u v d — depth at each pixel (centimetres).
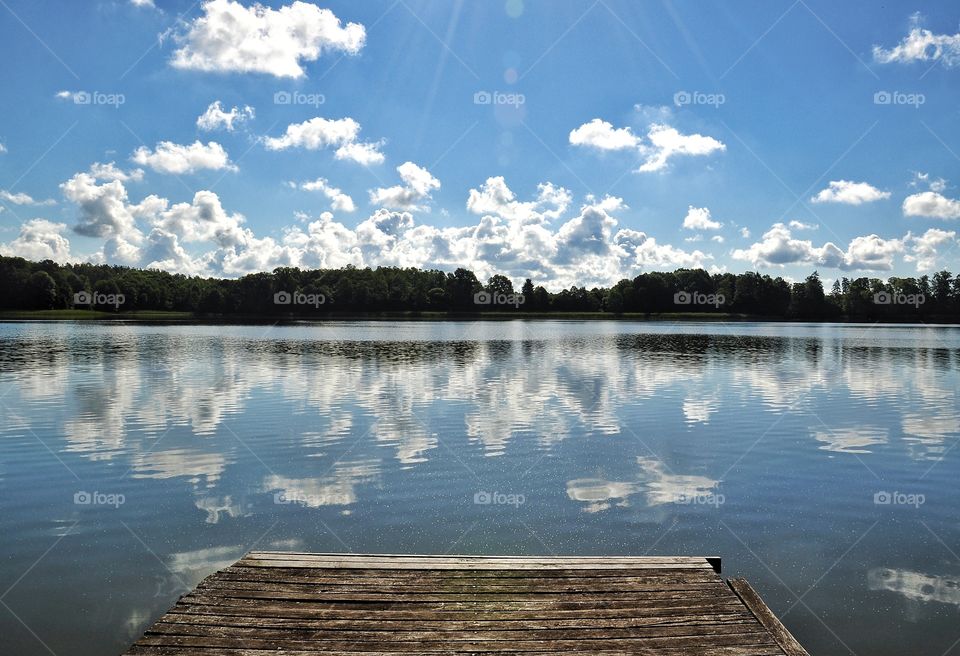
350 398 2402
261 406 2211
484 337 7038
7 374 3138
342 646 632
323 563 826
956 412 2145
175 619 682
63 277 14525
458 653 620
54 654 688
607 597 740
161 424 1888
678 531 1043
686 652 625
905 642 723
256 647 629
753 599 732
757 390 2672
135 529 1041
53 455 1514
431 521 1084
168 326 9744
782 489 1274
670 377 3130
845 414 2100
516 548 970
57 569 893
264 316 15175
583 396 2475
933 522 1088
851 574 890
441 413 2086
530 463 1461
